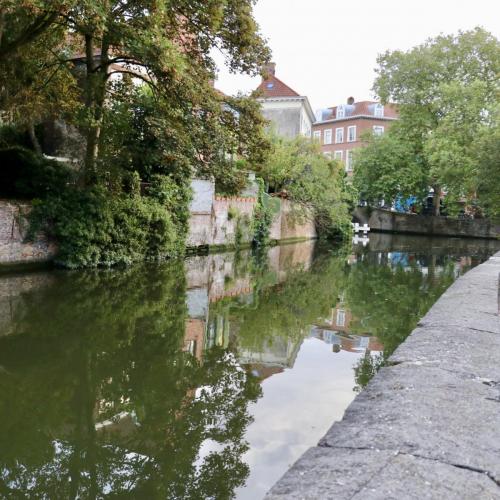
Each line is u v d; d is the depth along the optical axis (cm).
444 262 2003
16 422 409
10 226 1183
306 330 782
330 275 1510
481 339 384
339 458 199
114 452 366
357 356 636
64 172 1346
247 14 1285
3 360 560
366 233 4369
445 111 3634
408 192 4175
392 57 3906
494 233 3881
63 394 471
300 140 2742
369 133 4459
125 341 662
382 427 225
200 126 1327
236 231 2272
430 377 293
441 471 187
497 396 266
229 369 571
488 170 1878
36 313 781
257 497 311
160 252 1588
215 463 349
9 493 310
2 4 925
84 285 1066
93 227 1299
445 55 3675
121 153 1438
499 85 3459
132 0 1068
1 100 1351
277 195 2877
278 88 4234
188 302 973
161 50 1041
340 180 3284
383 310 956
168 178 1627
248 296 1087
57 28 1253
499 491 176
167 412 440
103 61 1326
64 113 1528
